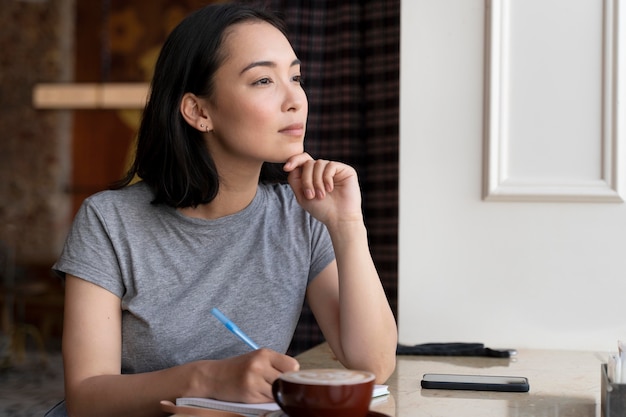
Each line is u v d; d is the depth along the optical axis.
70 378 1.12
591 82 1.59
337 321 1.27
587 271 1.59
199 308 1.20
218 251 1.22
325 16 2.60
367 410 0.78
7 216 7.74
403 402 1.05
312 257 1.31
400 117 1.65
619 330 1.59
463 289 1.63
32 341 6.22
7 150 7.82
